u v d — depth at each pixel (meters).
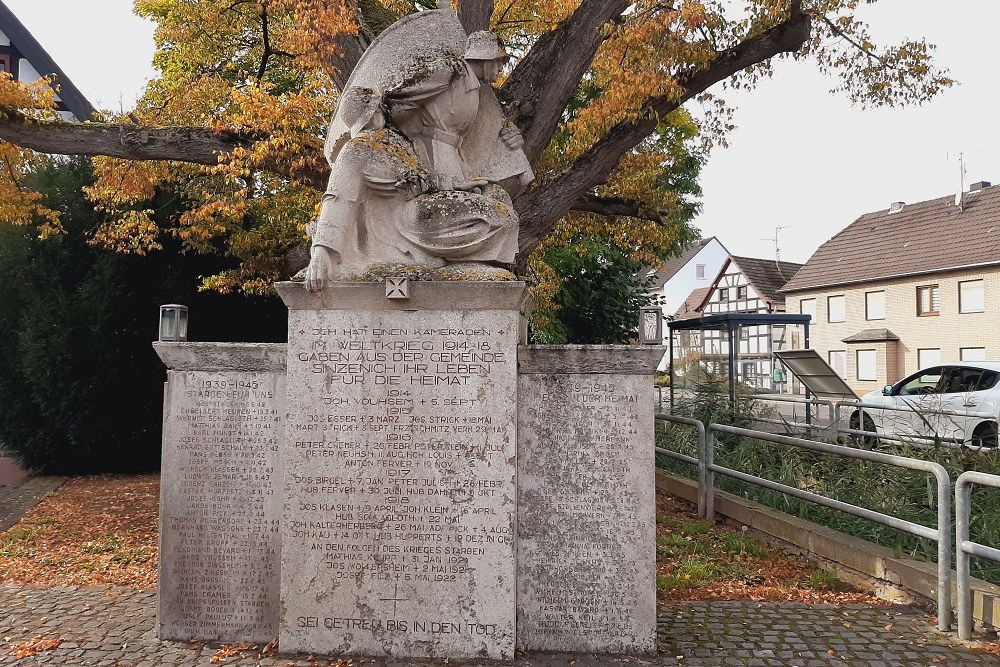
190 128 9.30
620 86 8.91
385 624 4.15
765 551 6.71
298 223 11.03
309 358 4.23
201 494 4.55
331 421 4.21
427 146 4.62
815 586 5.71
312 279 4.13
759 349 24.03
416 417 4.19
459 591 4.14
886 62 10.65
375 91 4.60
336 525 4.19
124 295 12.05
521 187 5.37
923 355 28.33
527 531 4.37
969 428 11.72
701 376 13.52
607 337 19.55
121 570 6.39
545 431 4.38
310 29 8.47
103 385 11.91
